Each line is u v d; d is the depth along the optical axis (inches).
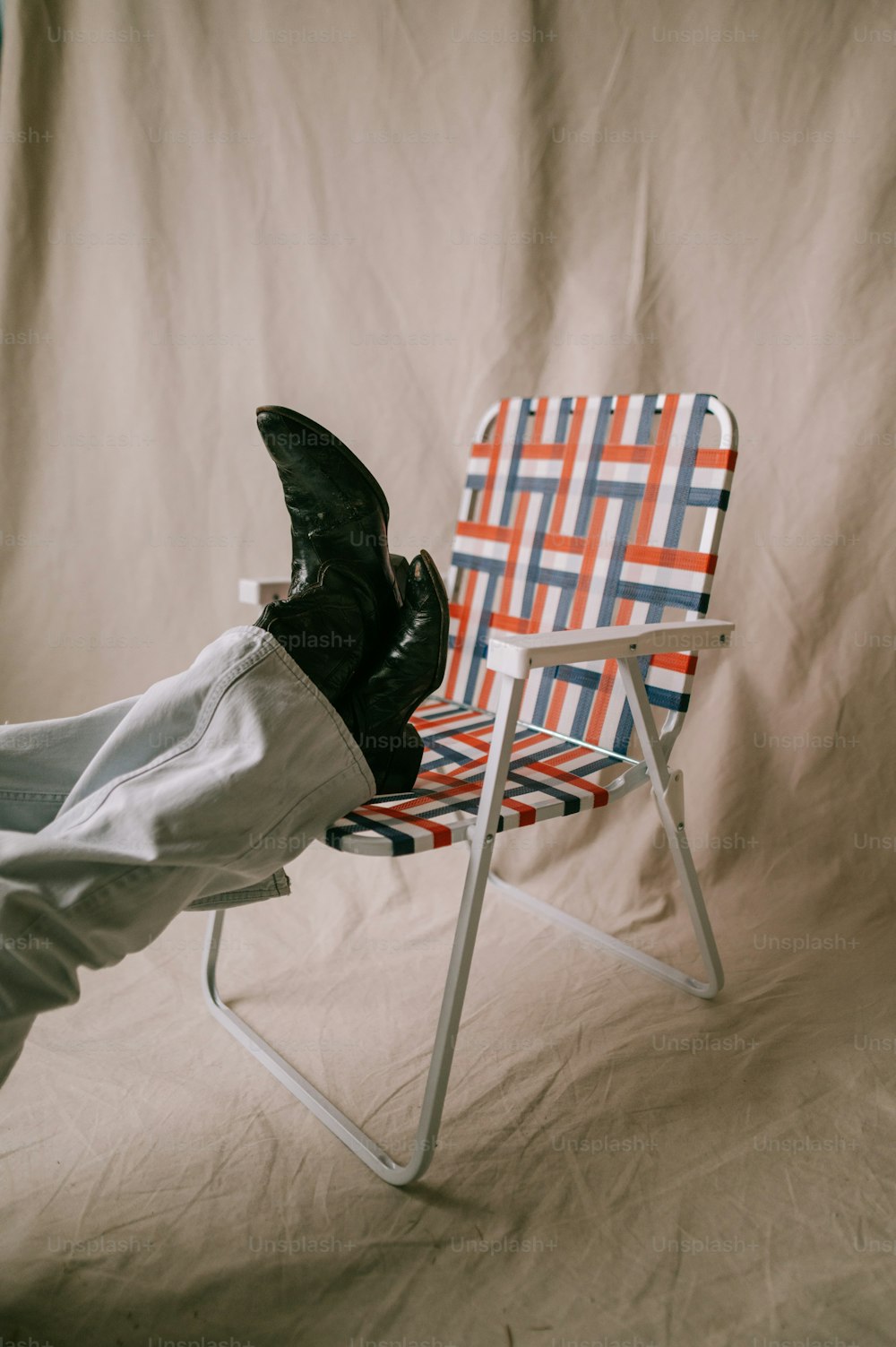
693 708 63.6
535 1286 34.9
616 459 51.3
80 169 67.8
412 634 41.1
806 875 61.8
